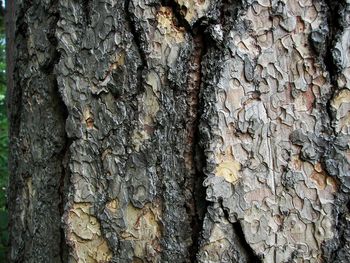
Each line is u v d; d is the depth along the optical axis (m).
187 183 0.57
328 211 0.56
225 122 0.56
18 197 0.70
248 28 0.56
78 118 0.60
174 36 0.57
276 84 0.56
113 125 0.59
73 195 0.60
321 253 0.56
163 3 0.57
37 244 0.65
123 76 0.58
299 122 0.56
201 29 0.57
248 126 0.56
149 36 0.57
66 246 0.62
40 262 0.65
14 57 0.73
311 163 0.56
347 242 0.56
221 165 0.56
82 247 0.60
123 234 0.59
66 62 0.61
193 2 0.56
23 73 0.69
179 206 0.57
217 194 0.56
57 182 0.63
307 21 0.56
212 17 0.56
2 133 1.87
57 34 0.61
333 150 0.56
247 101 0.56
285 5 0.56
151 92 0.57
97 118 0.59
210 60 0.56
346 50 0.55
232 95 0.56
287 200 0.56
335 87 0.56
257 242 0.56
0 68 2.28
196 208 0.57
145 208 0.58
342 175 0.56
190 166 0.57
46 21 0.64
